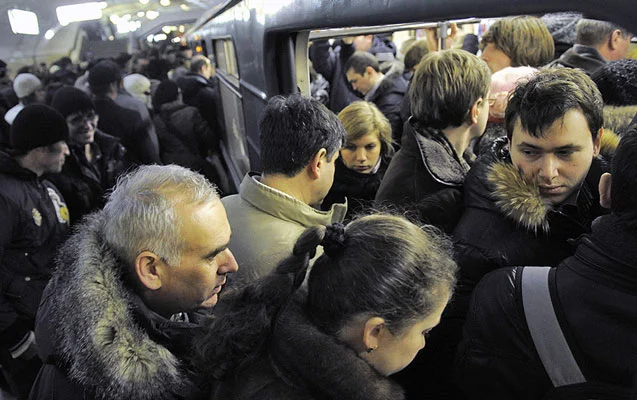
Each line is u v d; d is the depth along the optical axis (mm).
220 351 786
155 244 950
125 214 956
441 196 1433
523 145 1106
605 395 866
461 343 1069
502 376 968
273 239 1341
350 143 2098
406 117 2449
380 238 797
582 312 854
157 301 1017
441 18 1023
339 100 3992
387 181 1565
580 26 1938
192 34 10602
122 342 864
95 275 905
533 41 2008
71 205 2734
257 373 790
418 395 1438
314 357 752
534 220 1062
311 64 4977
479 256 1125
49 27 13094
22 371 2152
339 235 826
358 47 4711
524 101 1081
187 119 4355
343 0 1408
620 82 1303
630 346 820
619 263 813
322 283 810
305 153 1376
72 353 876
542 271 939
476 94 1479
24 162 2193
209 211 1007
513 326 927
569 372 884
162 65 9008
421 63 1555
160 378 869
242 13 3109
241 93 3693
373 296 759
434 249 823
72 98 2943
